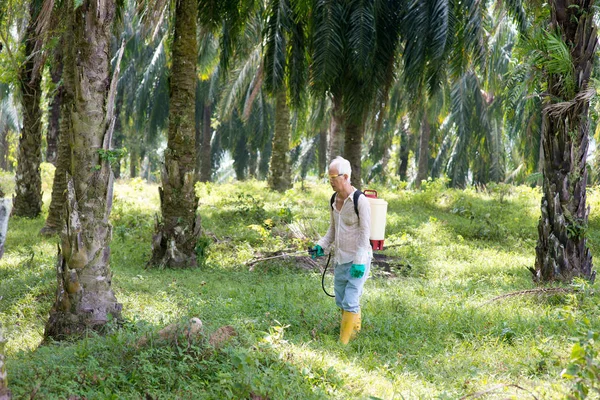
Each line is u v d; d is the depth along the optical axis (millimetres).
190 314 5172
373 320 5832
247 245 10727
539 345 4902
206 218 13852
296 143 23078
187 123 9125
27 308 6223
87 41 5125
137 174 47781
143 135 36625
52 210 11570
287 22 14406
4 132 36688
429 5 13844
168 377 3678
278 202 16359
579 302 6441
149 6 10055
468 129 28344
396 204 17797
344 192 5391
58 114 19969
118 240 11211
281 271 9141
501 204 18016
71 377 3674
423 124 28141
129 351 4059
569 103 7465
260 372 3797
